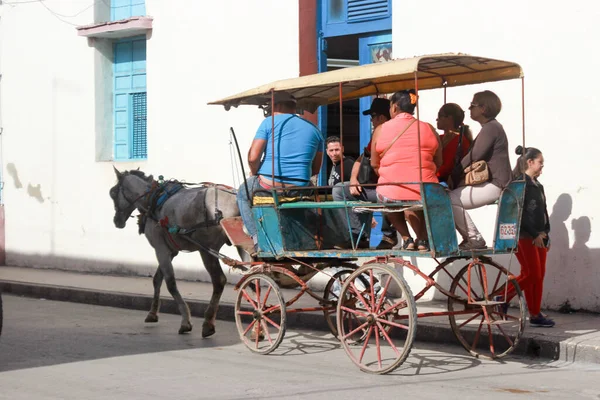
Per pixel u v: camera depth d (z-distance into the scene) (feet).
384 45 46.29
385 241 34.19
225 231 34.78
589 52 37.17
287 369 29.58
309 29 48.49
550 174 38.40
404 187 28.81
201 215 36.35
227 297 45.44
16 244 64.59
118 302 48.08
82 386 26.89
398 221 30.37
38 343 35.14
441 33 41.93
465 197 30.19
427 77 33.45
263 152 33.04
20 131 64.13
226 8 51.60
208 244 36.76
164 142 55.11
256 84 50.24
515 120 39.42
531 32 38.88
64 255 61.11
